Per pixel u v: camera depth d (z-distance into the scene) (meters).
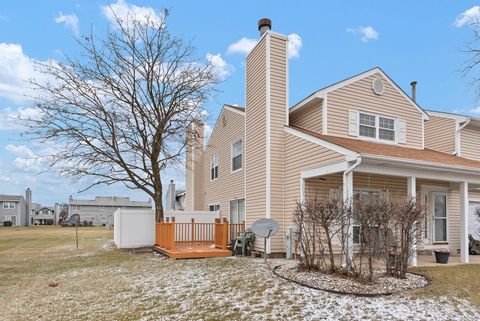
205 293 6.67
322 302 5.78
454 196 12.95
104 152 15.01
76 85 14.48
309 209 7.73
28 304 6.61
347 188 8.31
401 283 6.82
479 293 6.45
